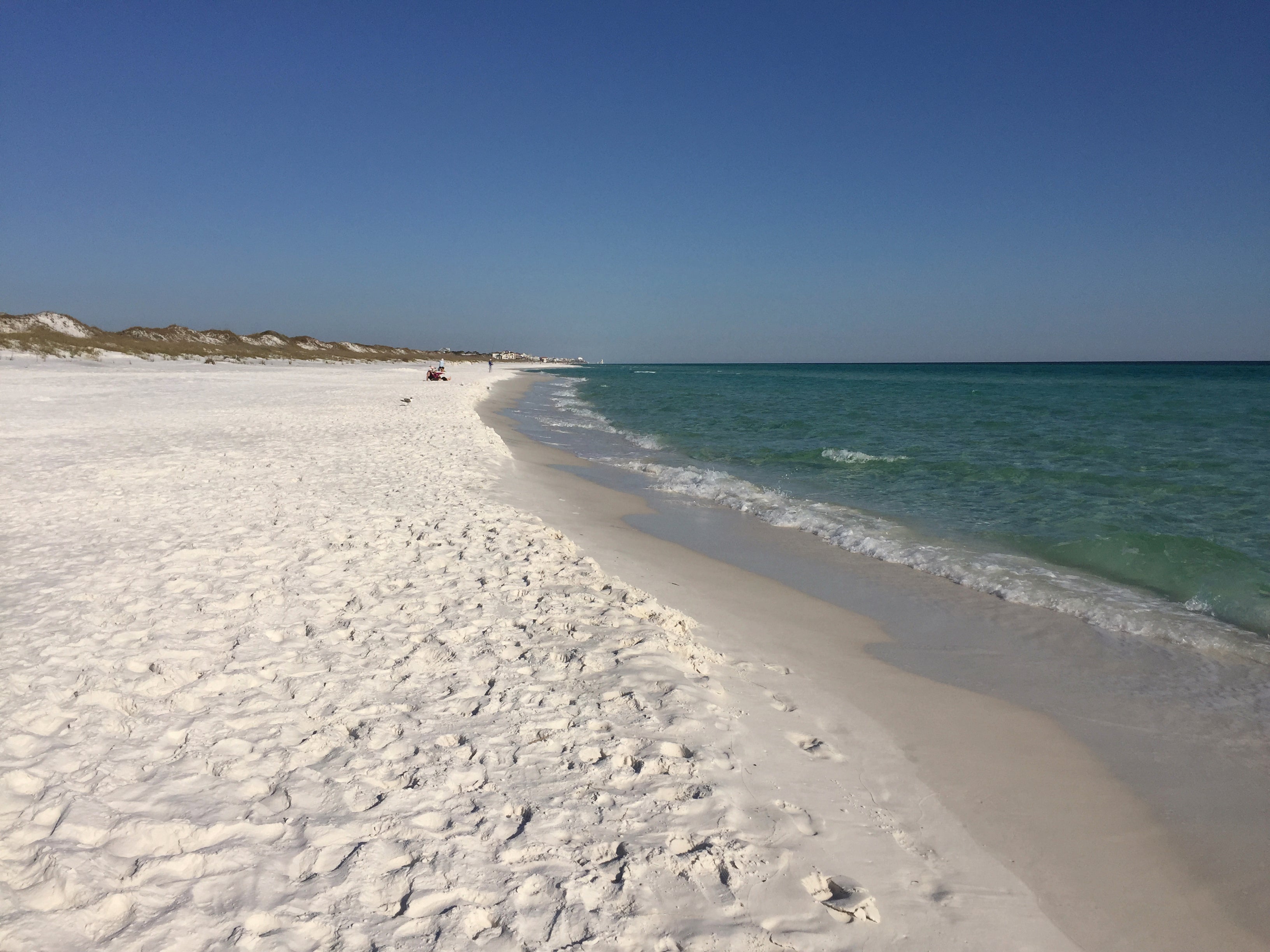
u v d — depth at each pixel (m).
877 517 10.39
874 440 19.42
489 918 2.56
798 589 7.30
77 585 5.87
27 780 3.23
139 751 3.54
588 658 4.78
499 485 11.35
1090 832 3.52
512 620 5.41
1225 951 2.82
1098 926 2.91
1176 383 58.19
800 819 3.34
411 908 2.57
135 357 60.47
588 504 11.02
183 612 5.35
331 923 2.50
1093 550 8.35
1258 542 8.72
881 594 7.18
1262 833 3.56
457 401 28.53
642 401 38.75
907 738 4.33
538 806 3.22
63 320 64.50
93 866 2.67
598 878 2.79
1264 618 6.38
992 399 38.59
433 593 5.93
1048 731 4.51
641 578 7.29
